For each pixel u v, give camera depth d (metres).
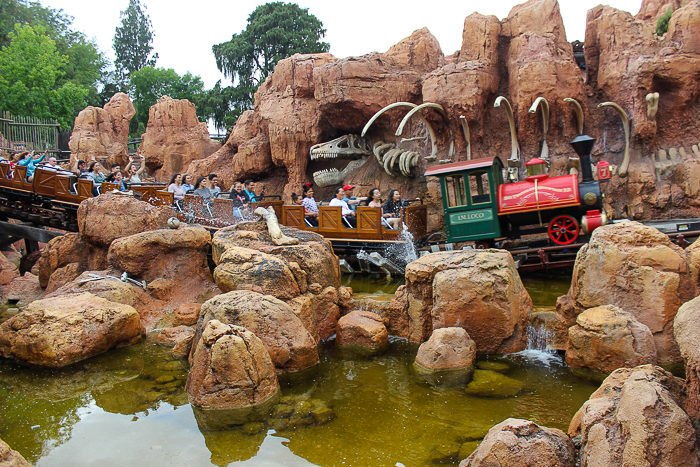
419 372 5.89
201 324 6.07
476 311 6.41
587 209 10.37
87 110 27.56
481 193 11.43
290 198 20.91
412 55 19.14
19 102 32.34
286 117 20.94
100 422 4.64
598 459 3.06
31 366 6.23
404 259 12.25
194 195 12.91
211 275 9.73
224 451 4.06
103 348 6.71
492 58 16.34
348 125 19.77
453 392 5.23
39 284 10.90
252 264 6.93
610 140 14.72
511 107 15.72
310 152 19.81
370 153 20.31
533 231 11.07
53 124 29.16
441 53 19.88
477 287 6.39
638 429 2.90
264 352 5.28
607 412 3.38
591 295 6.15
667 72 13.69
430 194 16.41
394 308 7.53
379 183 18.78
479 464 3.29
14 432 4.46
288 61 21.72
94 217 10.07
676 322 3.43
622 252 5.92
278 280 6.84
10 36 36.41
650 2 19.48
